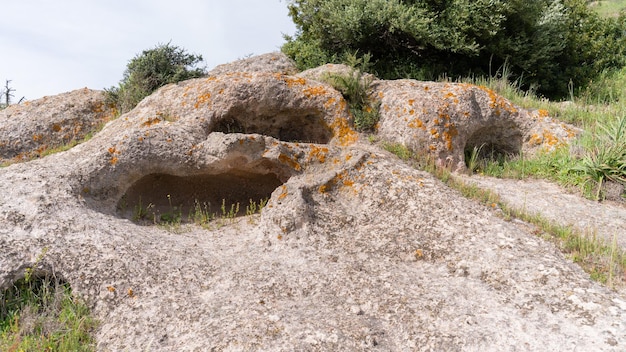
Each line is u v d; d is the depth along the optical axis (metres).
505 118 8.80
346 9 11.45
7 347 4.44
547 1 13.57
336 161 7.19
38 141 9.33
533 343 4.14
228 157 6.89
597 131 8.56
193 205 7.46
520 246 5.46
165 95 8.79
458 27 11.37
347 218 6.27
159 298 5.00
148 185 7.26
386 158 7.45
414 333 4.40
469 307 4.65
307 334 4.35
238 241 6.25
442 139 8.11
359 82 9.02
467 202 6.42
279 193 6.48
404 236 5.90
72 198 6.04
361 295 4.95
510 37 11.73
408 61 11.73
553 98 12.73
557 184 7.86
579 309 4.45
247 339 4.33
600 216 6.70
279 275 5.33
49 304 4.96
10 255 5.14
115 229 5.87
